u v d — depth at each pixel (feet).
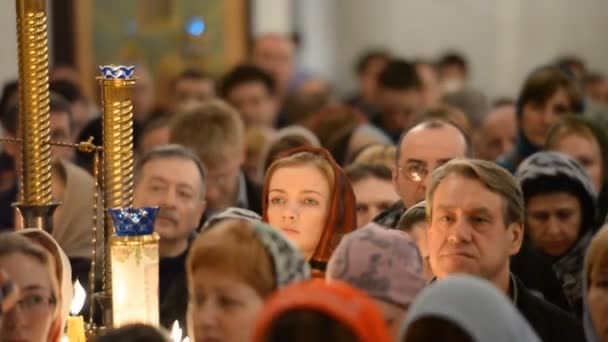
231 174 45.14
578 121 45.98
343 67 117.80
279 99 83.56
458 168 29.04
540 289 34.73
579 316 38.01
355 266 24.91
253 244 23.71
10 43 71.61
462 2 116.37
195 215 36.65
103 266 28.66
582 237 38.81
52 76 65.10
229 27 91.97
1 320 24.57
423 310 21.33
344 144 48.75
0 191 48.62
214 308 23.67
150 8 87.61
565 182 38.52
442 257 28.76
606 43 114.32
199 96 71.92
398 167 36.88
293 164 32.22
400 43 117.70
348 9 117.60
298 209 31.86
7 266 25.03
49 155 28.78
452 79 92.38
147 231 25.59
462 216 28.71
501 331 21.17
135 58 86.58
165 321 31.99
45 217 28.76
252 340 21.34
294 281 23.95
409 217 31.89
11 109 48.03
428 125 36.94
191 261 23.86
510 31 115.55
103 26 84.48
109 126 27.96
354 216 32.45
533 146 49.85
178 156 36.78
